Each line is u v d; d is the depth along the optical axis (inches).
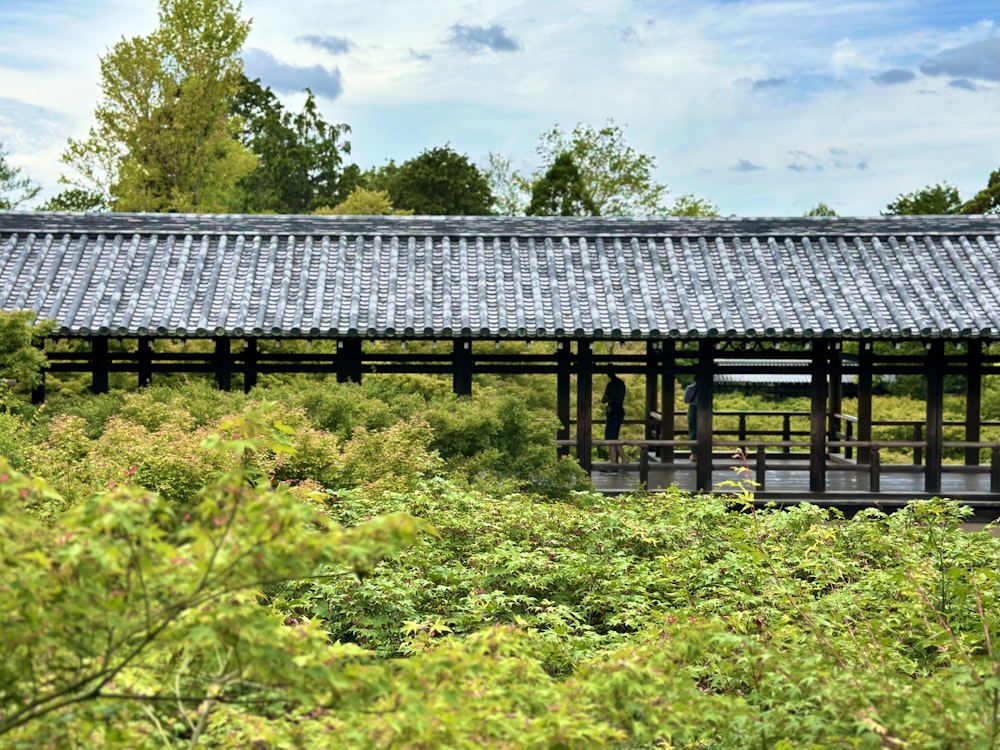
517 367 637.9
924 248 676.1
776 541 356.8
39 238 673.6
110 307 609.3
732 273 650.2
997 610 272.7
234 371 637.3
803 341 626.2
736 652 235.8
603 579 325.7
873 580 293.1
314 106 2404.0
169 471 376.8
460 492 376.8
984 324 605.0
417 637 264.1
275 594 313.4
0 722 128.8
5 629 122.9
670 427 727.1
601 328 605.3
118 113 1352.1
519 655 192.2
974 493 641.6
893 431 1149.1
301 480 413.1
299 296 627.8
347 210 1505.9
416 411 534.3
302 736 165.0
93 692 130.3
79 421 437.7
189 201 1370.6
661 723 176.4
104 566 125.2
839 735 179.2
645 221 685.9
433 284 645.3
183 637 135.6
